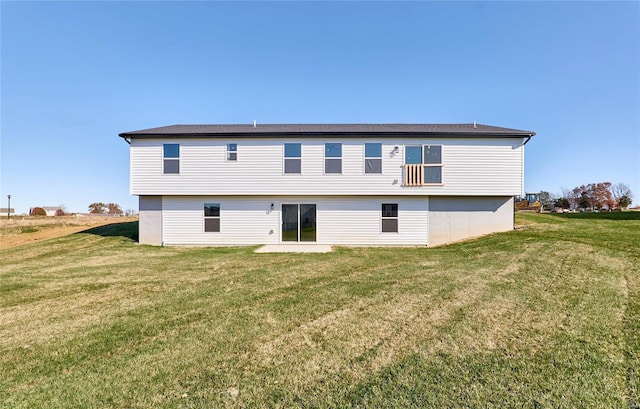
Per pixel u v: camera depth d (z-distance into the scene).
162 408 2.71
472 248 11.56
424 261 9.38
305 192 13.72
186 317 4.88
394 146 13.67
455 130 13.97
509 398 2.75
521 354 3.51
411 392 2.87
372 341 3.95
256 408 2.69
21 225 23.28
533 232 13.05
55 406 2.77
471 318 4.60
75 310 5.27
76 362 3.52
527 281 6.48
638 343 3.67
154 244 14.05
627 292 5.50
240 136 13.59
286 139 13.76
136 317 4.91
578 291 5.64
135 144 13.73
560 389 2.86
